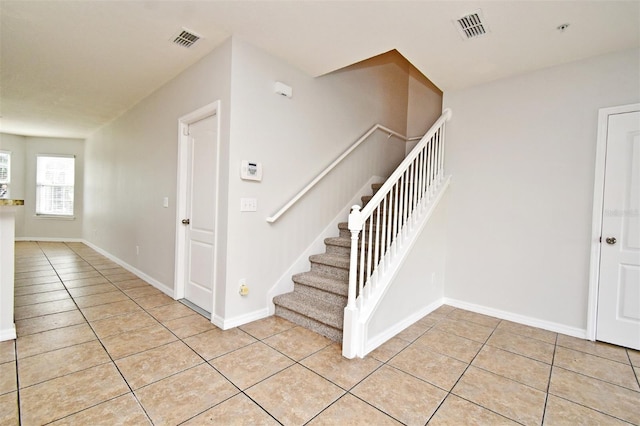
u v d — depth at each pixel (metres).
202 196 2.97
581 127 2.64
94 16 2.26
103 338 2.32
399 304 2.62
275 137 2.81
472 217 3.24
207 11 2.15
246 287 2.62
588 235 2.60
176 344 2.26
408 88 4.74
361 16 2.13
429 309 3.13
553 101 2.78
